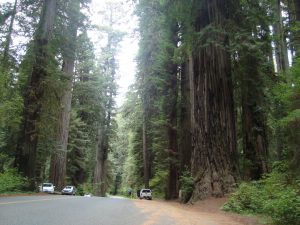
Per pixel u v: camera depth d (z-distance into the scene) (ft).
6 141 90.17
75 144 155.84
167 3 62.44
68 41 92.48
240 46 57.47
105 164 177.88
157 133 131.34
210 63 62.39
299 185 37.81
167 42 93.20
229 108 61.46
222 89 61.41
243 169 71.51
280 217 31.68
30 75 82.99
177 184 114.52
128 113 164.45
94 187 169.78
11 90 74.84
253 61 63.82
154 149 136.15
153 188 165.48
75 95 151.74
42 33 82.33
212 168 58.95
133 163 189.88
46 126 84.53
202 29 59.26
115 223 24.12
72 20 93.86
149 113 131.54
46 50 81.30
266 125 73.10
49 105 85.05
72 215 28.12
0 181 66.33
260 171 70.08
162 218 31.17
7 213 26.71
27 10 89.35
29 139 78.84
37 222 22.22
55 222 22.71
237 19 63.21
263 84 66.28
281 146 64.18
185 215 38.63
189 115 105.70
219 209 49.73
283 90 43.65
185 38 62.95
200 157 61.62
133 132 182.39
